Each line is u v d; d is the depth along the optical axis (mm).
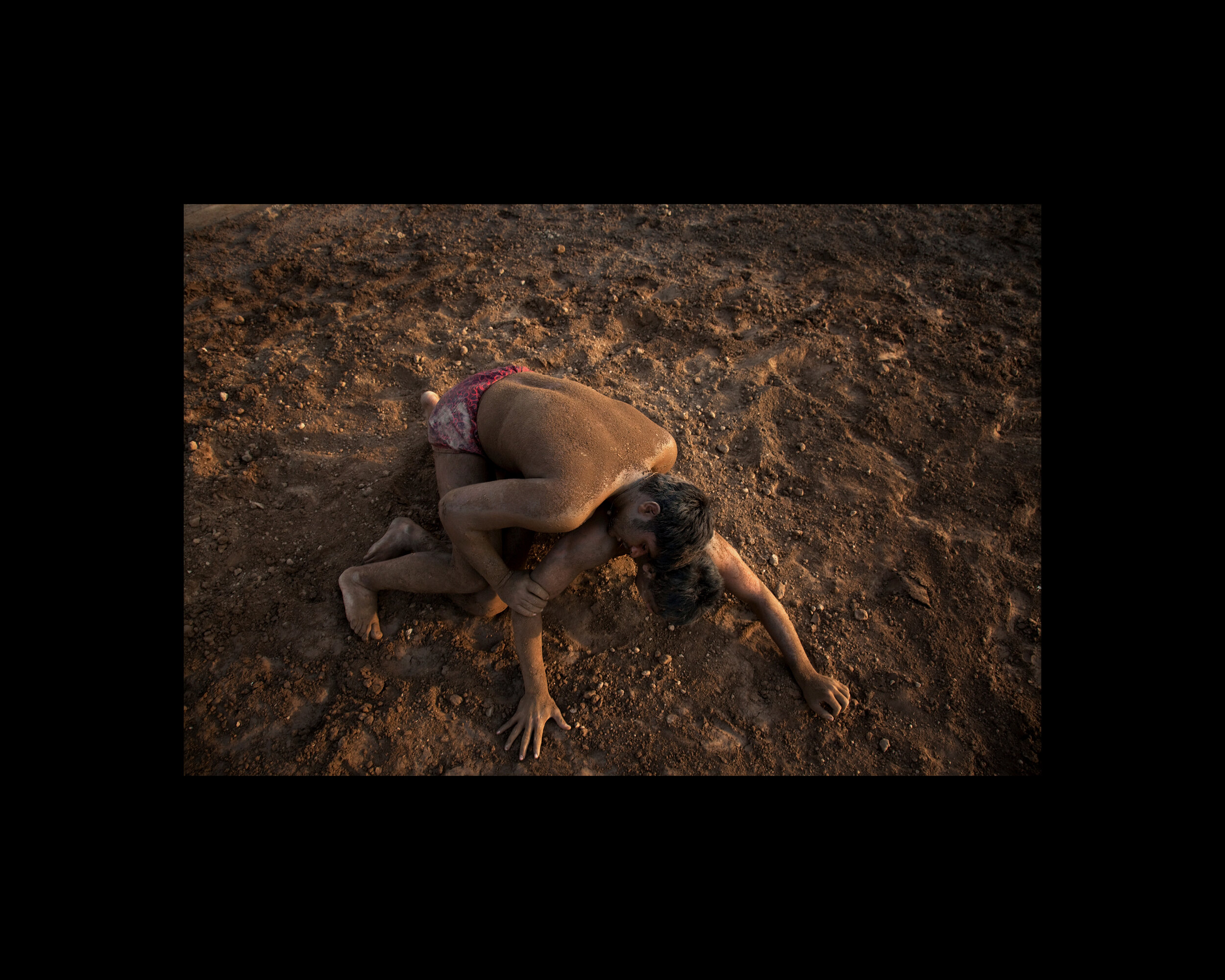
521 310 4066
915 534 3029
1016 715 2518
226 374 3527
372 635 2525
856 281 4414
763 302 4172
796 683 2535
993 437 3479
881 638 2695
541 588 2186
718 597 2148
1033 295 4371
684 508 2023
